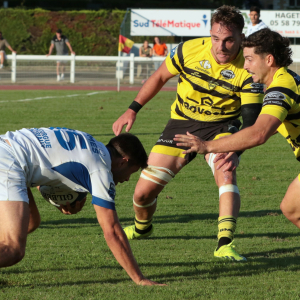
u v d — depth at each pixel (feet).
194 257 44.50
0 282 37.52
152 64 233.35
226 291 35.45
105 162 35.22
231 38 44.75
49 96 187.42
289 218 41.39
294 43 257.75
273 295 34.76
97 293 34.91
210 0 398.01
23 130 36.06
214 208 61.77
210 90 48.42
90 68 237.66
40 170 34.58
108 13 366.63
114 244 34.88
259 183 74.08
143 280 36.52
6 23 349.20
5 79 235.81
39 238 49.93
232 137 34.42
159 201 64.90
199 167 85.51
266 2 380.99
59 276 39.19
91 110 147.74
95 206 34.63
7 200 33.09
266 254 45.44
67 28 354.33
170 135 50.62
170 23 263.08
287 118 37.32
